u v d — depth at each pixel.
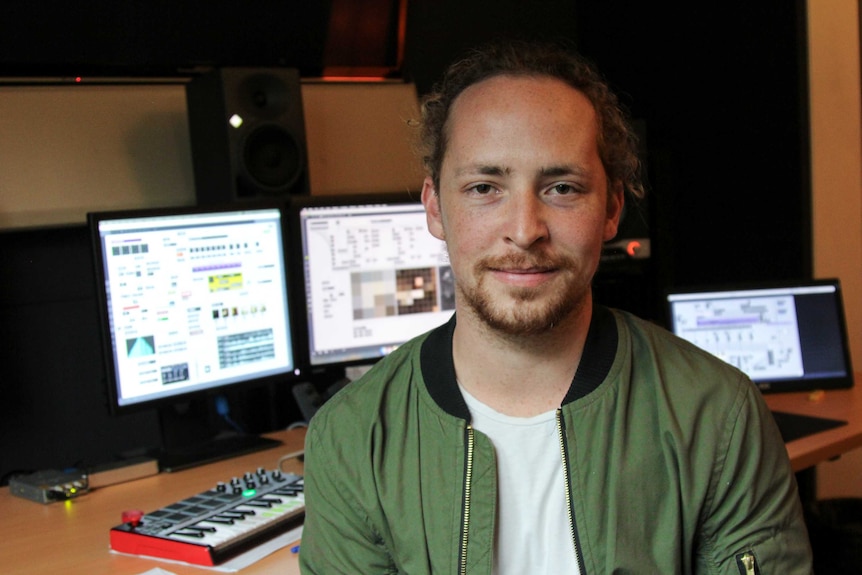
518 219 1.00
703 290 2.11
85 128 2.04
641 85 3.10
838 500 2.27
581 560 1.05
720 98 2.85
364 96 2.47
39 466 1.96
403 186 2.51
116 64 2.11
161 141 2.15
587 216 1.02
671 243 2.54
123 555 1.39
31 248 1.95
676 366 1.12
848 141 2.74
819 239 2.71
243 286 1.92
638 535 1.05
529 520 1.08
